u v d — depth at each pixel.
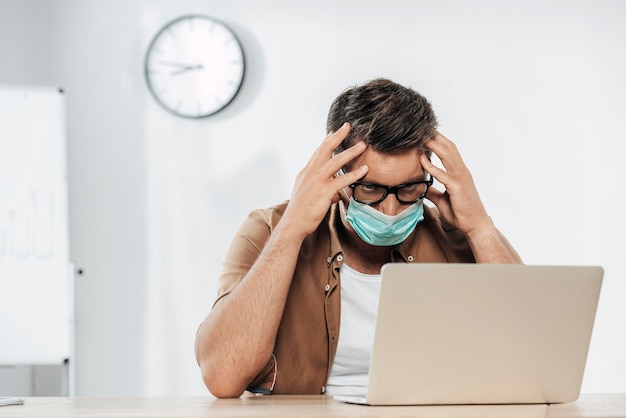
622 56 3.96
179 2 4.02
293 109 4.00
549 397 1.58
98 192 4.00
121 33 4.03
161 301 3.98
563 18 3.98
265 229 2.13
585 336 1.56
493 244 2.02
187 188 4.00
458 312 1.48
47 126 3.66
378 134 1.87
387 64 3.99
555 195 3.96
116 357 3.96
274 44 4.01
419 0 3.99
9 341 3.56
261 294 1.86
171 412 1.40
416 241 2.17
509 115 3.96
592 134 3.96
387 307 1.45
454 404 1.54
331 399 1.70
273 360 1.96
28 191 3.62
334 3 4.01
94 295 3.97
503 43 3.98
